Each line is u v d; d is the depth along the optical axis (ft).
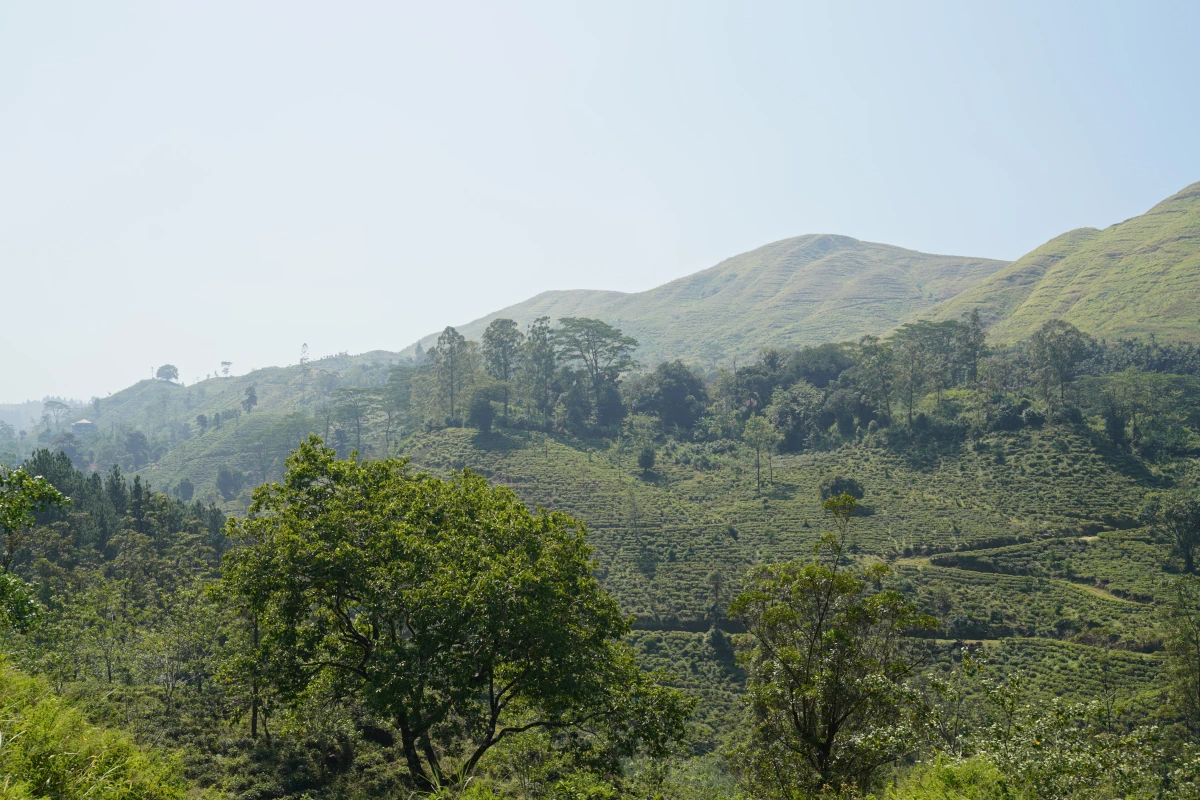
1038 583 228.22
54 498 51.42
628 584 242.17
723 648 201.16
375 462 93.61
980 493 296.71
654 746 78.54
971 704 97.25
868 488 320.91
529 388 473.26
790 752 65.87
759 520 297.53
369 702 68.44
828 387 429.38
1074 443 315.37
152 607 134.10
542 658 74.90
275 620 81.97
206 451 609.42
